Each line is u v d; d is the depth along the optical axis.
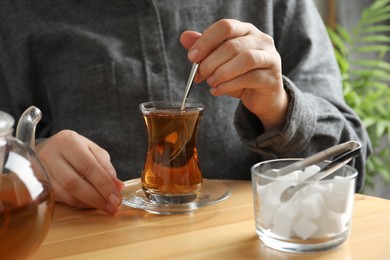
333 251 0.60
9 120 0.58
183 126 0.71
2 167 0.56
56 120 1.01
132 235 0.65
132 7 0.98
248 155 1.01
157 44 0.98
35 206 0.56
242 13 1.02
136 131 0.99
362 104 1.54
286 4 1.02
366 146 0.97
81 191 0.72
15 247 0.55
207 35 0.74
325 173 0.62
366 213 0.69
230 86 0.75
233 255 0.60
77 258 0.60
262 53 0.74
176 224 0.68
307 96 0.90
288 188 0.60
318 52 1.02
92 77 0.98
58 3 1.00
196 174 0.73
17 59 1.01
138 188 0.79
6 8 1.02
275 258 0.59
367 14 1.67
